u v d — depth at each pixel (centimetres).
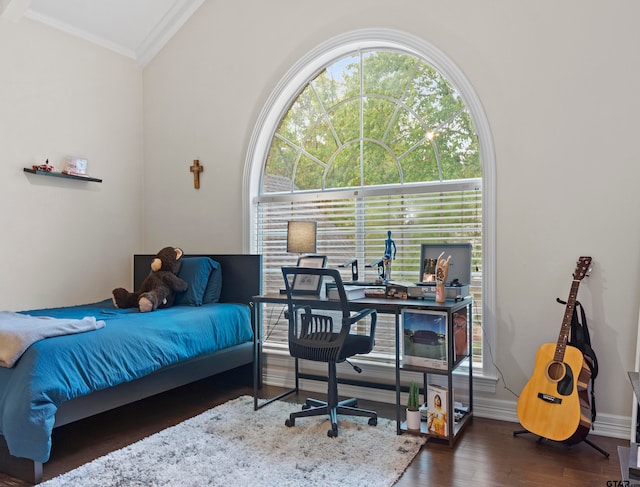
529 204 288
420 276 306
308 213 372
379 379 334
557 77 281
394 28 327
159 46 426
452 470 224
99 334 250
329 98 370
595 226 272
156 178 430
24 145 353
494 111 297
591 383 254
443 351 256
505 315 294
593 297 271
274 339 383
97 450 249
